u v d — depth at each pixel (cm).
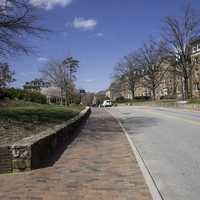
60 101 6512
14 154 884
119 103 10625
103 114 3894
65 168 926
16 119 1567
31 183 770
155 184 762
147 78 8931
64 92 6569
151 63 8400
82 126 2253
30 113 1947
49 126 1575
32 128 1417
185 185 758
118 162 1008
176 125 2211
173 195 687
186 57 5997
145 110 4662
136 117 3138
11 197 668
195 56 6881
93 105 10938
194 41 6006
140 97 10531
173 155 1130
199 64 6900
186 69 6241
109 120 2838
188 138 1545
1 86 3241
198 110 4181
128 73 10419
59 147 1291
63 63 6494
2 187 740
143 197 660
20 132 1272
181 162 1011
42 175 845
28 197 668
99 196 670
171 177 832
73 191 706
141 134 1769
